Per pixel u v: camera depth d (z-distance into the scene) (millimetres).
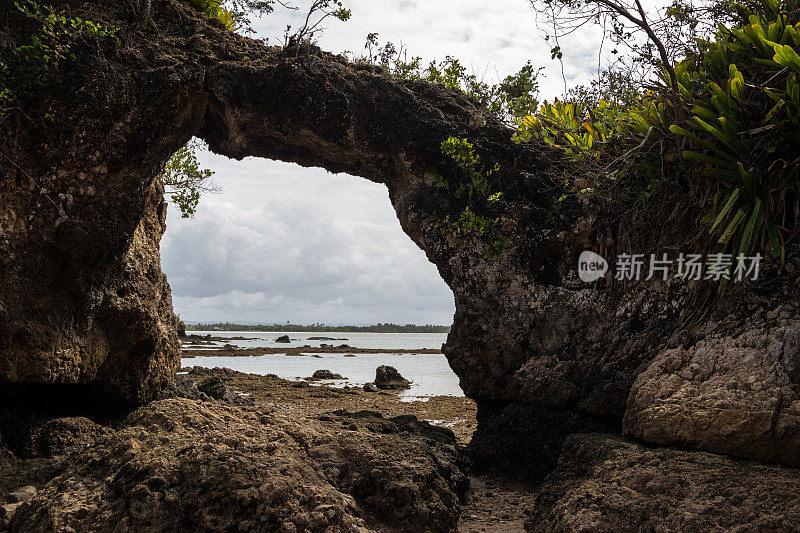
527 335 7000
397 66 9234
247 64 7504
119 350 7371
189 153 9922
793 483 3789
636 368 6039
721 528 3494
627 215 6598
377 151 7988
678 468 4191
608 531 3824
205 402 5559
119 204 6758
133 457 4359
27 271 6160
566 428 6477
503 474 6844
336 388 15289
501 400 7316
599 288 6652
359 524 4027
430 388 15789
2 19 6180
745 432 4254
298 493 3959
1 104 5945
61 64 6277
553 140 7719
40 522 3957
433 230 7719
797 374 4328
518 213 7156
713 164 5688
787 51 4926
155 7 7637
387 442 5172
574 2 6594
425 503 4477
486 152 7629
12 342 6035
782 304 4898
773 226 5164
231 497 3828
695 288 5645
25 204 6129
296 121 7645
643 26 6207
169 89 6848
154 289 7777
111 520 3768
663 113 6301
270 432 4945
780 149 5211
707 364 4918
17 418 6379
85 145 6461
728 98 5473
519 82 9695
